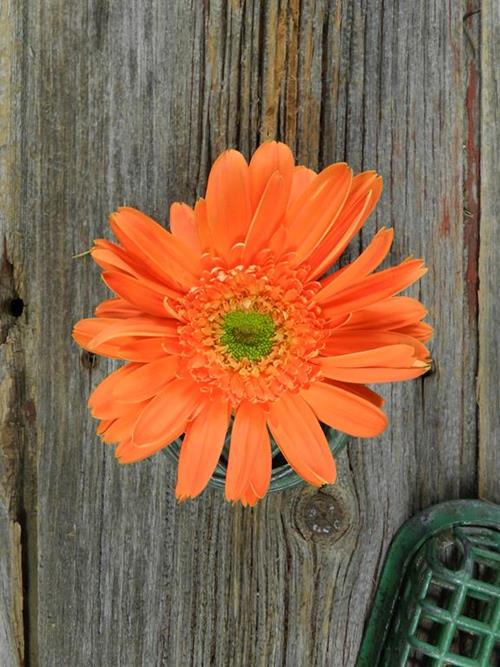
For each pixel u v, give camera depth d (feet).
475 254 1.18
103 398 0.91
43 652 1.24
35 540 1.24
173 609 1.23
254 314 0.92
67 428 1.22
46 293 1.20
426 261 1.18
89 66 1.19
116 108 1.19
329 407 0.93
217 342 0.93
